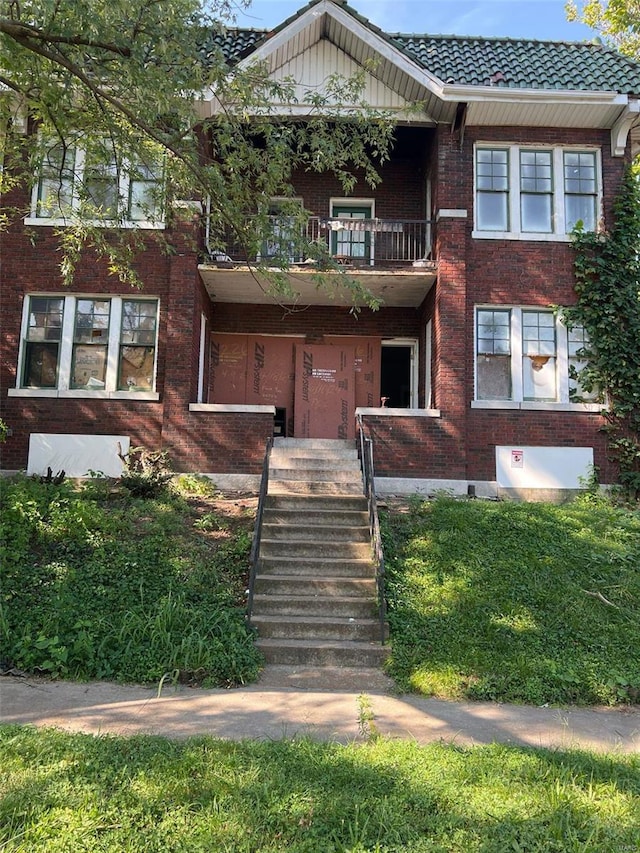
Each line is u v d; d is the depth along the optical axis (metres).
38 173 10.31
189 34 8.11
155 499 10.48
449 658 6.75
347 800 3.81
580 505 11.30
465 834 3.51
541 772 4.31
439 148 12.98
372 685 6.46
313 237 14.40
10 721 5.12
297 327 14.86
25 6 7.85
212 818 3.56
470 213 12.95
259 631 7.27
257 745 4.58
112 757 4.27
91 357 12.84
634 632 7.33
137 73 7.64
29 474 12.21
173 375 12.29
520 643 7.03
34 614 7.04
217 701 5.82
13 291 12.67
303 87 12.94
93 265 12.77
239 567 8.32
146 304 12.98
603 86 12.62
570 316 12.70
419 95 12.84
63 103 8.88
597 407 12.66
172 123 9.13
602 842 3.49
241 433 12.12
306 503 9.68
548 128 13.15
